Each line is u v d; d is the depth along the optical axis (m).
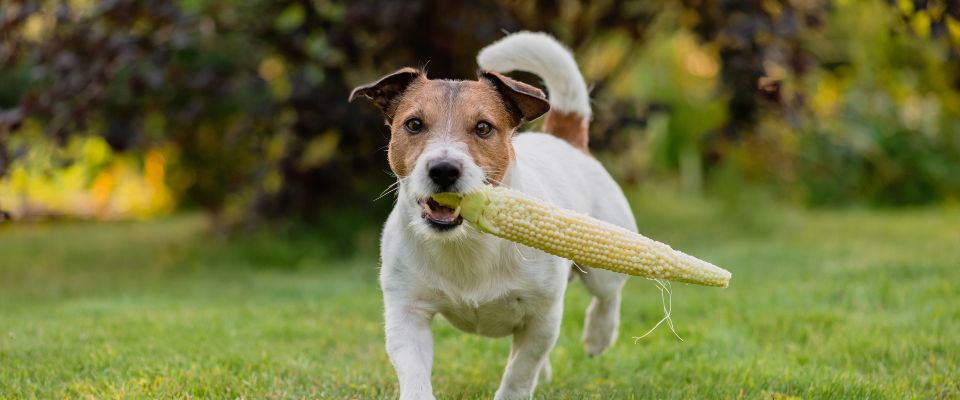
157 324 6.57
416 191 3.87
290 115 10.84
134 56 9.62
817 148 15.59
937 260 8.63
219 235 12.33
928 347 5.54
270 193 11.76
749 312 6.70
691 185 15.84
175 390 4.68
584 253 3.83
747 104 10.73
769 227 12.63
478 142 4.11
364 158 11.14
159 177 17.88
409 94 4.34
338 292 8.66
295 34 10.10
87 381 4.90
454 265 4.18
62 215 17.27
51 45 9.56
